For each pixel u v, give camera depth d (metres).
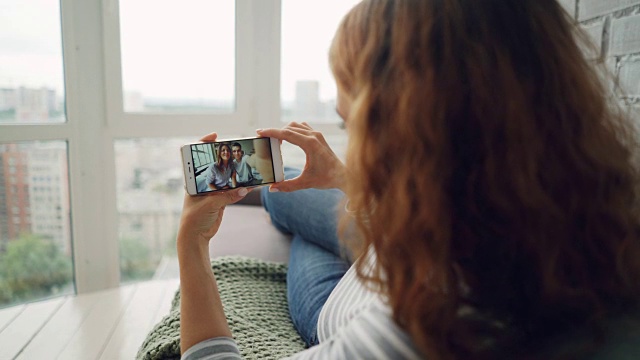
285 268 1.24
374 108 0.50
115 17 1.91
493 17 0.48
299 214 1.23
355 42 0.54
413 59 0.47
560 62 0.48
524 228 0.45
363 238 0.56
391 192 0.48
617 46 0.89
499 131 0.45
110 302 1.89
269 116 2.26
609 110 0.52
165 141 2.10
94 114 1.92
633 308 0.47
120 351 1.50
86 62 1.88
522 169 0.45
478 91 0.45
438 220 0.45
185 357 0.62
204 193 0.77
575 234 0.47
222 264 1.18
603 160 0.48
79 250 1.98
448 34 0.47
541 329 0.46
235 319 0.97
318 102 2.35
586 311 0.46
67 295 1.99
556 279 0.45
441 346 0.43
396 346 0.46
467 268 0.47
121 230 2.10
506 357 0.44
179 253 0.71
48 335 1.60
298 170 1.42
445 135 0.46
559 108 0.47
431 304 0.45
